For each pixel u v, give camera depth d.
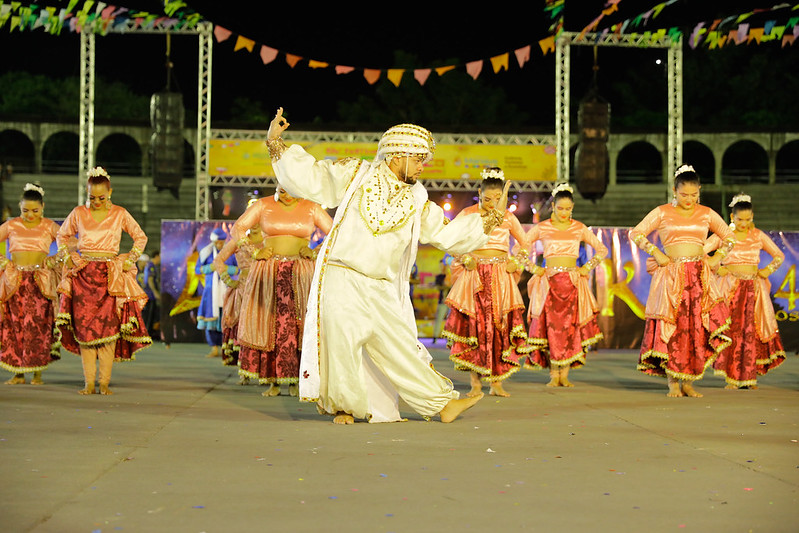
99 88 36.31
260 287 7.48
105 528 3.05
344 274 5.48
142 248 7.42
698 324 7.43
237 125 21.20
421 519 3.19
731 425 5.61
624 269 14.00
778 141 29.47
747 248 8.67
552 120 37.03
